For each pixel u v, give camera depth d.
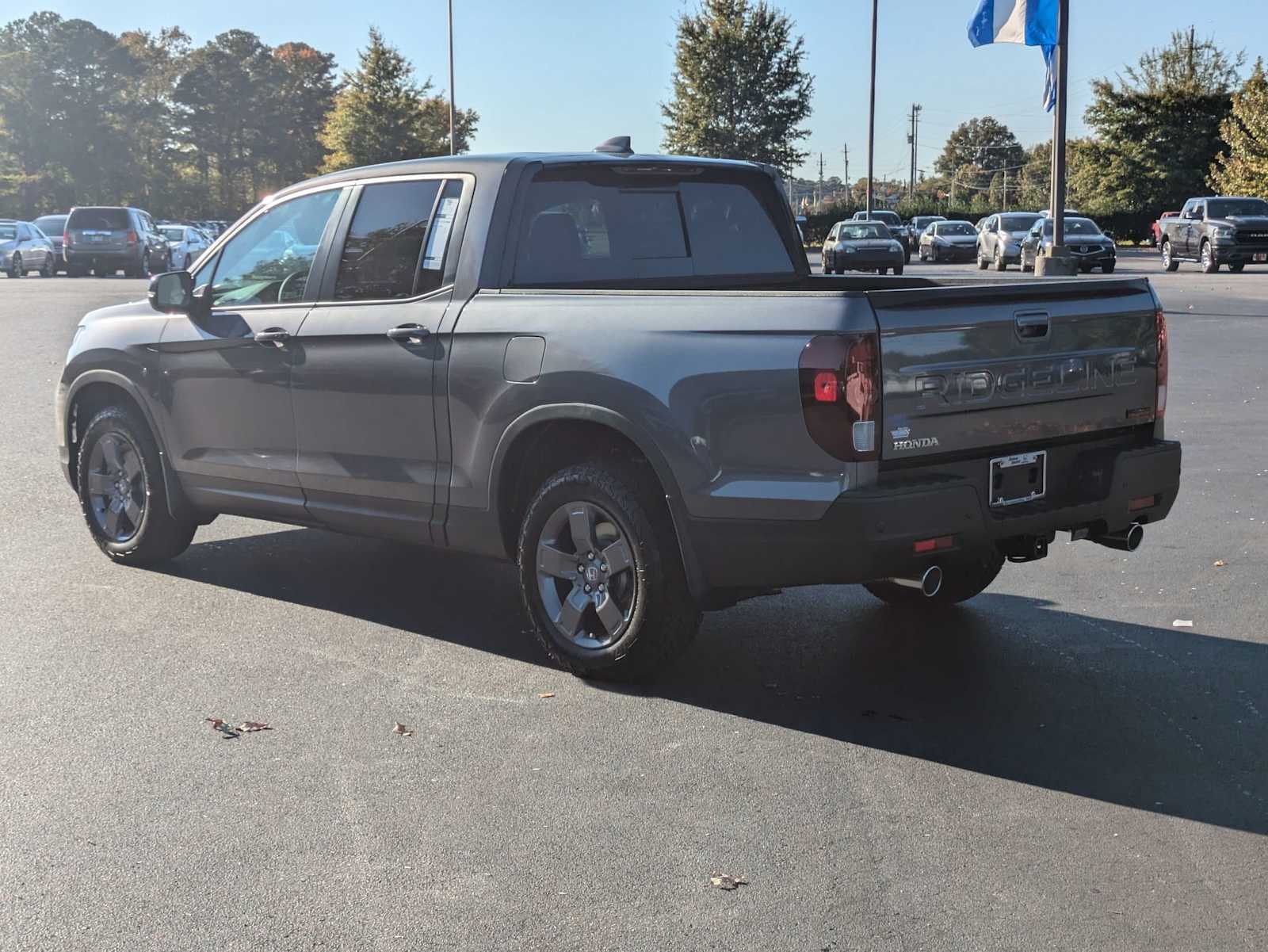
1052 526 5.04
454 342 5.55
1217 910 3.47
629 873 3.70
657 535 5.09
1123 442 5.43
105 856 3.82
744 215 6.52
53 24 121.31
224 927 3.41
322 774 4.41
